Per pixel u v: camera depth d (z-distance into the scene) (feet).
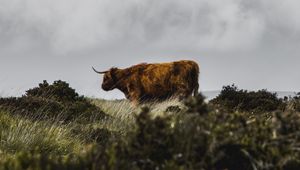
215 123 46.96
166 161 43.09
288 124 46.98
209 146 43.83
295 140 45.57
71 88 149.07
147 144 45.16
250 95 133.80
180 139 44.65
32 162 43.80
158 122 46.52
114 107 148.56
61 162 44.27
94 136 98.27
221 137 44.93
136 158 44.24
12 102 123.75
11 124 95.55
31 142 83.97
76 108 129.59
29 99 125.39
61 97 144.25
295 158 44.70
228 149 45.34
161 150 44.93
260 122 49.37
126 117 127.85
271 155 44.75
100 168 42.29
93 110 131.13
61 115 120.16
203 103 47.11
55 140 87.76
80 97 147.33
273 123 47.32
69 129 102.22
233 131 46.98
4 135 86.79
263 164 44.75
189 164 42.16
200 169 41.73
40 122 103.86
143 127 46.37
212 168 43.04
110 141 48.01
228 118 49.08
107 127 111.55
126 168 42.22
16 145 81.82
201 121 45.09
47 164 43.16
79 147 87.92
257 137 46.21
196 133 44.24
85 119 122.01
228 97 135.13
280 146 45.09
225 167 45.34
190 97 47.70
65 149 84.99
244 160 45.57
